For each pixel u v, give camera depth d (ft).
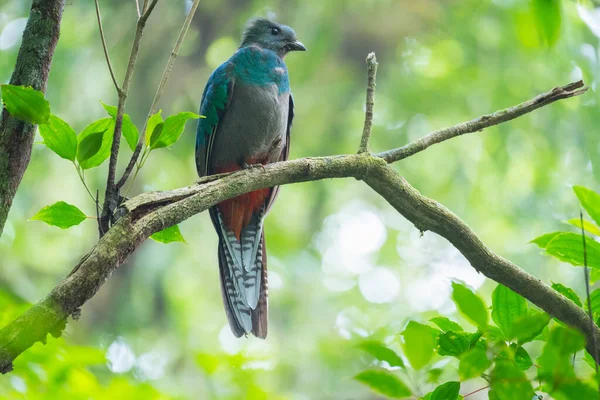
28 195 46.21
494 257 17.03
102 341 47.88
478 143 52.54
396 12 54.08
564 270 46.65
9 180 14.71
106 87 47.91
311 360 46.57
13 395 22.50
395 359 13.01
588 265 15.08
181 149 49.80
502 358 13.26
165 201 15.57
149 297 49.39
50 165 46.24
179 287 50.06
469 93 52.54
